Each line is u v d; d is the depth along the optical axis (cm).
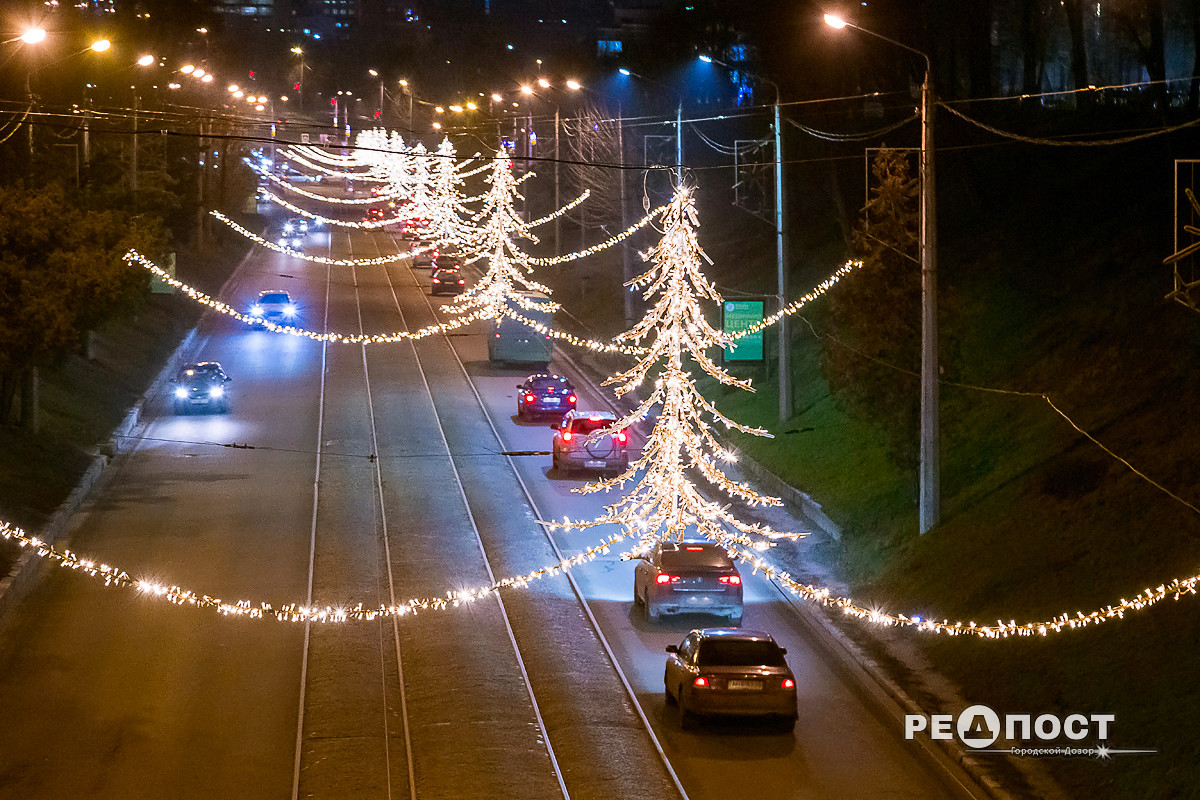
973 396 3522
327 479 3969
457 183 11094
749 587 2992
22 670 2348
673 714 2164
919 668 2370
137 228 4228
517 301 6656
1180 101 5803
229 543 3247
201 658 2431
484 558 3172
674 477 2872
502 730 2075
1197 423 2661
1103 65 7306
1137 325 3309
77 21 6350
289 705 2195
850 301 3072
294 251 10381
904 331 2980
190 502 3659
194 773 1900
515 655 2470
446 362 6200
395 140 13400
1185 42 7031
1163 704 1905
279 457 4250
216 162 10631
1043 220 4575
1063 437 2969
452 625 2648
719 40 7625
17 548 2988
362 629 2619
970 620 2467
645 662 2441
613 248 7919
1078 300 3728
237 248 9944
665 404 2886
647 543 3058
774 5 5956
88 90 6266
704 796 1816
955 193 5369
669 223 2823
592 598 2872
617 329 6512
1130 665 2044
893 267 2984
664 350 2973
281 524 3444
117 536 3291
